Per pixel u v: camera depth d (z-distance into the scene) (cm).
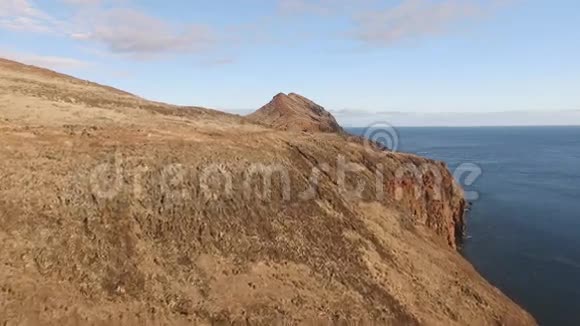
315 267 3075
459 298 3428
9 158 2800
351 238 3550
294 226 3359
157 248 2709
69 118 3866
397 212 4403
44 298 2202
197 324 2416
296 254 3112
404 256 3675
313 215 3584
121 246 2611
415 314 3056
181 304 2470
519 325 3412
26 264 2303
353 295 2961
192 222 2956
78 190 2769
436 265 3766
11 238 2377
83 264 2436
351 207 4003
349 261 3281
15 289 2177
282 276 2895
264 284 2788
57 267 2362
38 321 2117
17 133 3180
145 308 2378
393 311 2981
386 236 3853
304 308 2727
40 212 2553
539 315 3772
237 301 2623
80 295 2297
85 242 2533
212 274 2716
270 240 3125
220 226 3033
